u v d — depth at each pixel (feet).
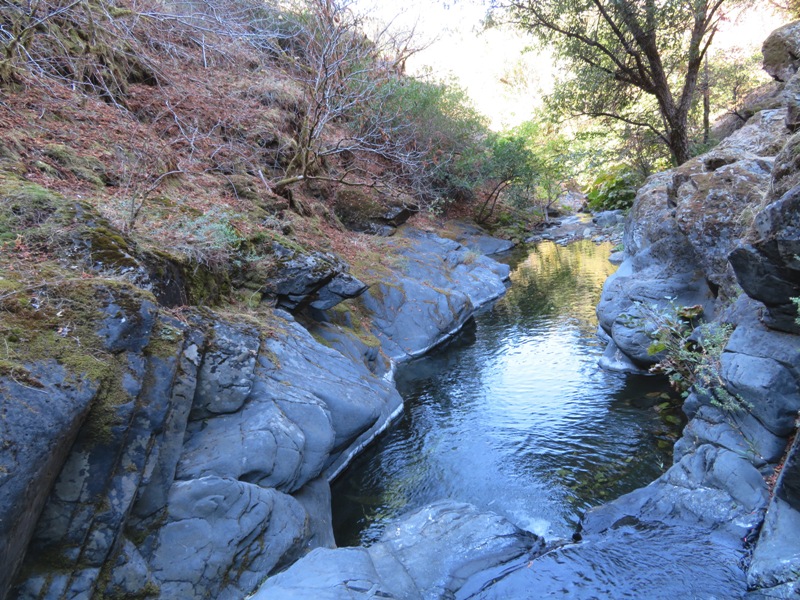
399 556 13.78
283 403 15.93
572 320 36.42
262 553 12.65
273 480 14.11
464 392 26.68
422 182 62.13
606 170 86.53
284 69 48.08
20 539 9.08
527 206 85.92
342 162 55.16
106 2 31.60
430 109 61.16
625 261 30.99
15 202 14.02
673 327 21.53
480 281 46.06
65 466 10.25
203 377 14.56
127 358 11.40
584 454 19.69
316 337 25.23
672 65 50.88
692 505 14.14
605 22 50.34
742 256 13.15
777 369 13.56
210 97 36.29
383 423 23.08
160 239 17.80
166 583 11.17
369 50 41.83
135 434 11.25
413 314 34.58
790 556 11.03
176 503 12.01
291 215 35.35
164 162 25.36
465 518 15.48
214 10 35.12
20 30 23.63
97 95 27.20
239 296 21.33
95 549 10.28
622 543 13.60
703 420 16.17
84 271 13.24
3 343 9.95
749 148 25.30
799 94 17.15
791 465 11.30
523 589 12.42
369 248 42.50
